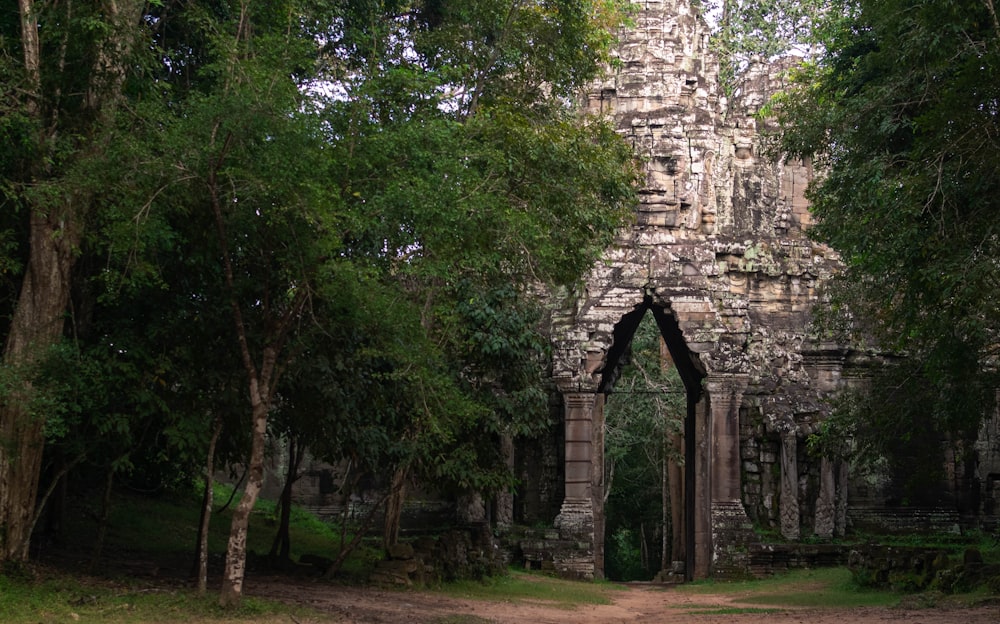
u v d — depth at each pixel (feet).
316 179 47.57
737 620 63.57
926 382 81.87
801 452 123.85
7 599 44.98
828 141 78.54
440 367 69.62
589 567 116.47
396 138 50.47
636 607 81.51
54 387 49.08
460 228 53.16
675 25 128.47
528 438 127.24
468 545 88.07
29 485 51.52
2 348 61.26
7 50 52.39
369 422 70.64
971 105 55.47
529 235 59.16
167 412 54.29
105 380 52.60
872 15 67.46
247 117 45.19
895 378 84.23
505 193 65.57
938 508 127.75
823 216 80.18
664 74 127.13
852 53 82.64
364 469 72.02
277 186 46.11
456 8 75.00
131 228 45.85
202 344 57.06
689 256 122.72
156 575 59.47
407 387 63.00
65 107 53.62
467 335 81.41
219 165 46.39
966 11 59.98
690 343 120.88
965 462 128.88
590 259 76.95
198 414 56.03
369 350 56.49
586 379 120.37
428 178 50.60
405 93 54.85
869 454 88.17
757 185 132.77
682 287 121.90
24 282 51.72
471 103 74.23
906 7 63.57
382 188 51.60
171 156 46.09
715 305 122.42
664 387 149.89
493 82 77.97
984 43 59.00
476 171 57.52
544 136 70.03
